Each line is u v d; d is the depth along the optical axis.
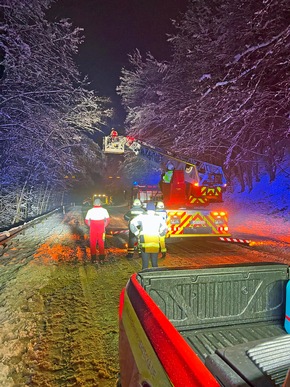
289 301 2.82
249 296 2.97
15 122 14.40
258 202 20.89
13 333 4.22
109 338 4.03
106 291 5.95
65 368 3.37
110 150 17.16
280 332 2.83
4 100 13.93
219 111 18.73
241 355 1.66
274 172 21.81
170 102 25.50
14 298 5.63
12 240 12.74
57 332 4.23
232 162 23.47
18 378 3.21
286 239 11.84
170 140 27.09
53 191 27.08
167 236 10.09
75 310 4.99
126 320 2.18
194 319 2.84
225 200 25.23
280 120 17.95
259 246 10.50
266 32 15.72
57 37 14.70
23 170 15.96
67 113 16.23
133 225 6.72
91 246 8.52
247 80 17.19
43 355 3.64
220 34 18.66
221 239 10.50
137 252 9.84
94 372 3.29
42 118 15.16
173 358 1.37
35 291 6.00
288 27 13.45
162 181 12.06
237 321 2.94
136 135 27.42
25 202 17.81
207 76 16.84
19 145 14.94
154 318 1.71
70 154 17.33
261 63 15.67
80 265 8.16
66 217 26.41
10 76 14.23
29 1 13.30
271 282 3.03
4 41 13.50
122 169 41.78
